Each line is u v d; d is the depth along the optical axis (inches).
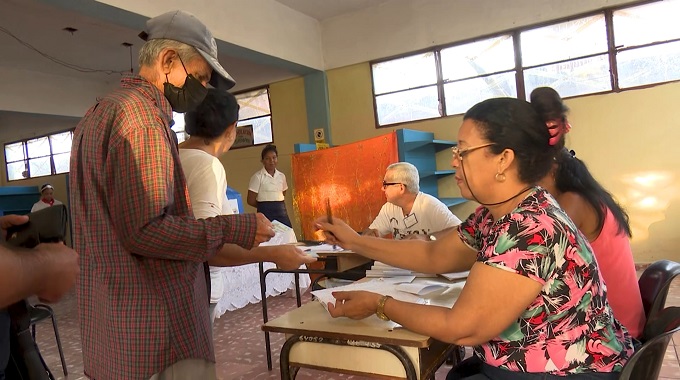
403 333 46.8
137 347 40.9
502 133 42.9
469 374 51.7
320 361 52.4
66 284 29.9
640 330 54.2
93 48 252.8
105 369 43.2
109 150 40.9
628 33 192.1
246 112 291.1
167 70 48.6
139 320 41.2
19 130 384.8
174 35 48.2
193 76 49.5
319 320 53.1
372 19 243.6
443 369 100.2
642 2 188.1
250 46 204.2
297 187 221.3
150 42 48.9
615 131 196.7
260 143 288.0
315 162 214.8
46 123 368.2
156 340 41.6
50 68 280.4
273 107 280.4
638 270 185.9
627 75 193.8
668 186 189.0
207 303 48.6
